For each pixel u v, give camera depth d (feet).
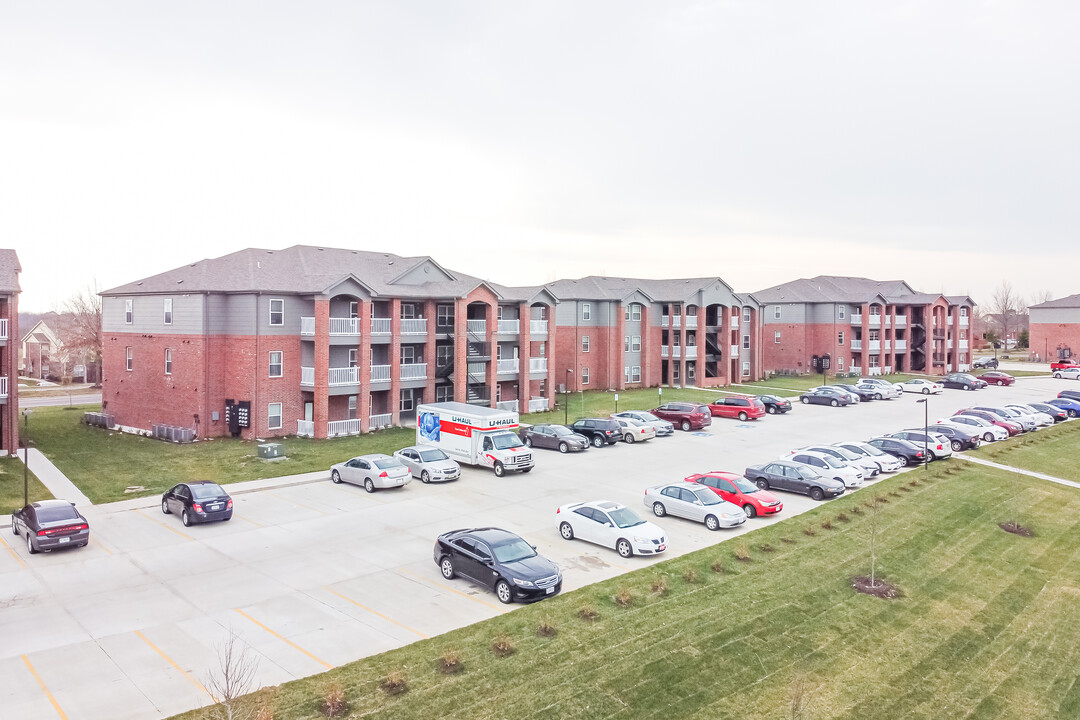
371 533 84.33
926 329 295.07
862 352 282.97
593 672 52.16
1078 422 175.83
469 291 164.14
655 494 94.38
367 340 148.97
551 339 189.88
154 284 152.25
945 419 160.35
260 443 131.85
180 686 48.42
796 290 295.89
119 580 68.69
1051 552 85.56
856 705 51.31
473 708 46.93
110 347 161.27
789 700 50.93
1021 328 552.00
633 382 238.27
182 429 139.23
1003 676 56.95
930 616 66.59
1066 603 71.20
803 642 59.57
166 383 147.74
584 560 75.66
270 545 79.77
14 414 123.13
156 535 82.99
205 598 64.44
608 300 229.04
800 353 288.71
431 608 62.64
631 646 56.29
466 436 120.26
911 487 109.40
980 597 71.61
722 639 58.59
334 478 110.11
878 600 68.69
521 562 66.08
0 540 80.48
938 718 50.65
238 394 141.38
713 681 52.44
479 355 172.04
